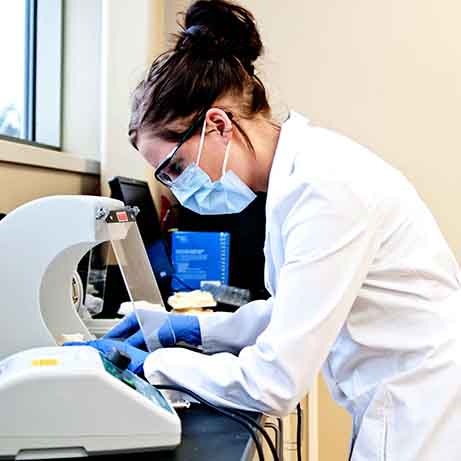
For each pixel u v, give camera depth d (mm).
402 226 1086
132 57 2373
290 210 1016
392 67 2662
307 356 932
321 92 2699
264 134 1213
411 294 1085
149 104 1160
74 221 1038
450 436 1043
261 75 1381
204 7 1173
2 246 1030
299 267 949
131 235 1273
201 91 1138
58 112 2504
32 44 2492
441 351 1069
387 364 1112
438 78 2639
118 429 818
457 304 1127
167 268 2207
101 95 2418
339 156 1051
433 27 2633
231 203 1254
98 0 2465
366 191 1011
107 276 1815
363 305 1089
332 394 1233
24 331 1037
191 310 1759
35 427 795
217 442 873
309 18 2693
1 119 2258
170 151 1178
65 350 912
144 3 2359
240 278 2371
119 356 933
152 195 2395
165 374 1033
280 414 968
